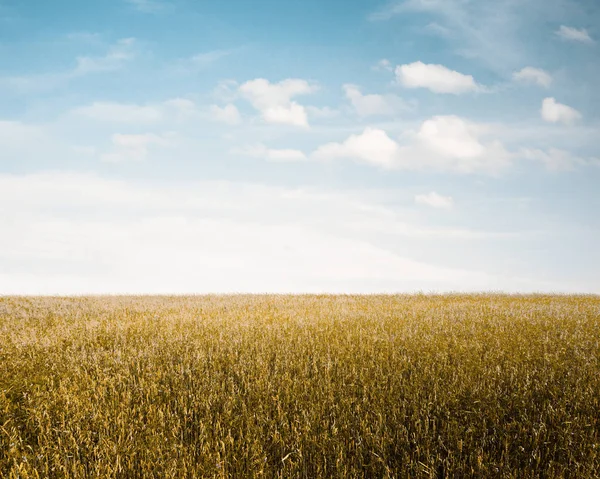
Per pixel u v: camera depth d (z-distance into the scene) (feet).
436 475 16.19
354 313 48.21
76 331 37.99
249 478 15.99
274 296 74.49
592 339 33.65
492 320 42.47
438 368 26.22
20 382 24.75
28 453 17.35
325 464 16.25
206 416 20.18
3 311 51.96
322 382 24.20
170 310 53.26
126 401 21.45
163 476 15.78
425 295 76.28
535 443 17.97
